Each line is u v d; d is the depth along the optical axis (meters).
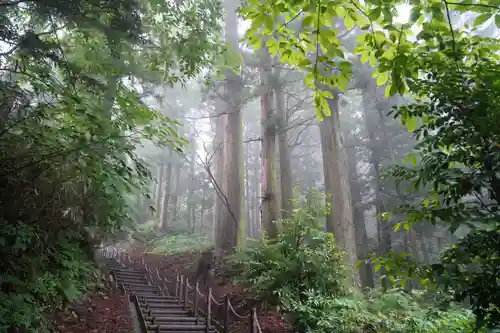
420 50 2.61
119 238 7.27
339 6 2.60
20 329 4.35
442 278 2.31
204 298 9.59
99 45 4.91
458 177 2.35
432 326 5.04
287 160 13.76
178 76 6.15
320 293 6.60
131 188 5.80
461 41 2.64
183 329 6.90
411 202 11.78
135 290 9.98
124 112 4.59
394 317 5.88
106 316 6.85
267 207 11.69
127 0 4.60
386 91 2.87
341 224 9.66
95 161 4.46
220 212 14.23
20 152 4.22
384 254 2.99
